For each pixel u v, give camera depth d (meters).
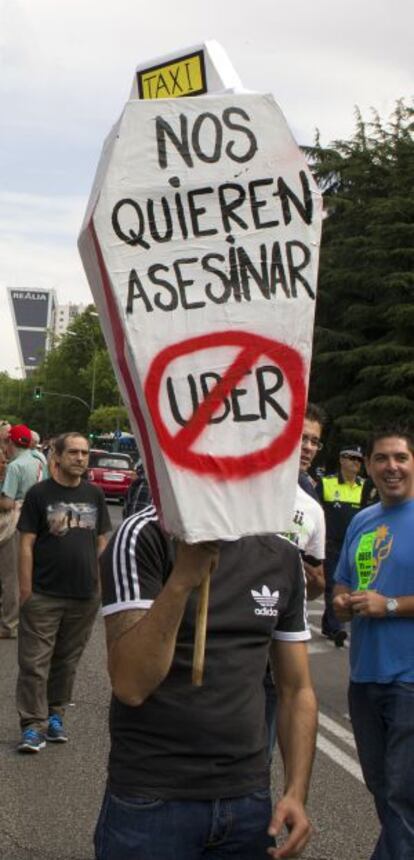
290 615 2.77
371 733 4.11
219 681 2.53
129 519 2.60
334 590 4.45
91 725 6.92
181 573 2.31
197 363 2.25
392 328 36.94
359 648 4.11
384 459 4.23
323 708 7.62
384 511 4.31
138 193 2.24
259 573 2.66
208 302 2.26
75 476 6.55
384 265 36.75
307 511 4.79
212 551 2.30
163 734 2.49
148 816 2.46
